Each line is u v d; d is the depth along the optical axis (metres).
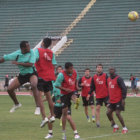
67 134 34.91
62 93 31.97
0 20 148.62
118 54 125.19
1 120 45.91
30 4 150.00
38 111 31.88
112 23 134.00
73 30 136.88
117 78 35.78
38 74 32.38
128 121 45.66
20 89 123.19
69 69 31.39
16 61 29.88
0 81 125.69
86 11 140.62
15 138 32.00
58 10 144.88
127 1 138.12
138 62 121.75
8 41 140.62
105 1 140.88
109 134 34.81
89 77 46.97
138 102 78.88
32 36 139.38
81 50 130.12
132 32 129.12
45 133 35.34
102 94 41.97
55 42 134.00
